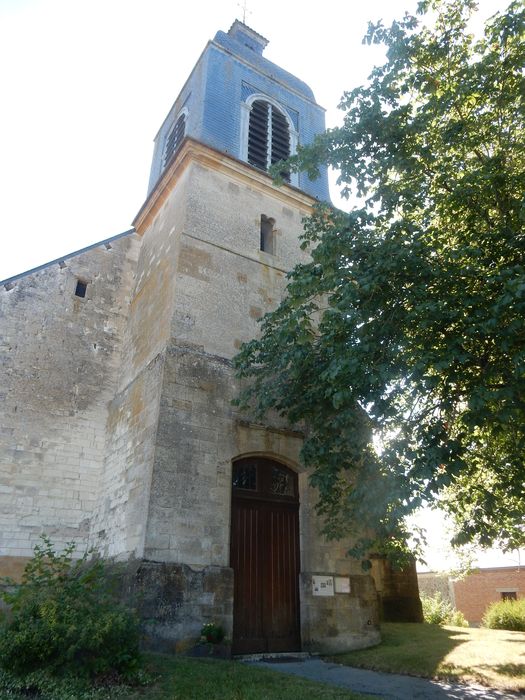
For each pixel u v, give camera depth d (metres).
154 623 7.71
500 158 8.17
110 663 6.35
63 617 6.40
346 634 10.38
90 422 13.12
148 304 13.10
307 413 9.21
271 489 11.05
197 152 13.40
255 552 10.30
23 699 5.50
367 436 8.41
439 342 7.30
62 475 12.33
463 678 7.51
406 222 8.08
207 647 8.52
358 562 11.26
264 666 8.63
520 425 7.49
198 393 10.56
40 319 13.38
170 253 12.52
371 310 7.75
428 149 8.62
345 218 8.41
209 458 10.16
